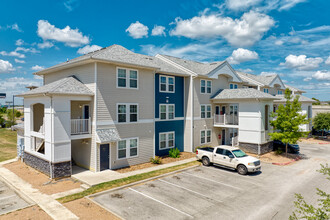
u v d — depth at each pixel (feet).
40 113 64.39
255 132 73.26
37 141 56.13
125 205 35.14
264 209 34.73
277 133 67.62
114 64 54.03
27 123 58.65
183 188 42.96
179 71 73.82
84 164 55.06
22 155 61.67
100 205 34.91
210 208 34.73
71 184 44.73
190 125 75.36
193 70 76.69
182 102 76.69
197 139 77.30
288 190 42.73
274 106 118.52
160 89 69.36
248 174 52.70
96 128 51.26
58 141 47.75
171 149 70.44
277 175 52.11
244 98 73.97
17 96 59.88
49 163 48.32
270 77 123.95
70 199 36.83
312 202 37.50
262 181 47.73
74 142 58.54
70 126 49.52
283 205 36.22
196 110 76.89
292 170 56.39
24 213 32.24
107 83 52.90
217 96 82.23
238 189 42.91
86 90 51.21
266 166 60.13
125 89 56.49
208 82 82.38
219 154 56.65
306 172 54.70
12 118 166.81
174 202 36.63
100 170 52.37
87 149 53.88
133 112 58.39
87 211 32.86
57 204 35.09
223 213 33.19
